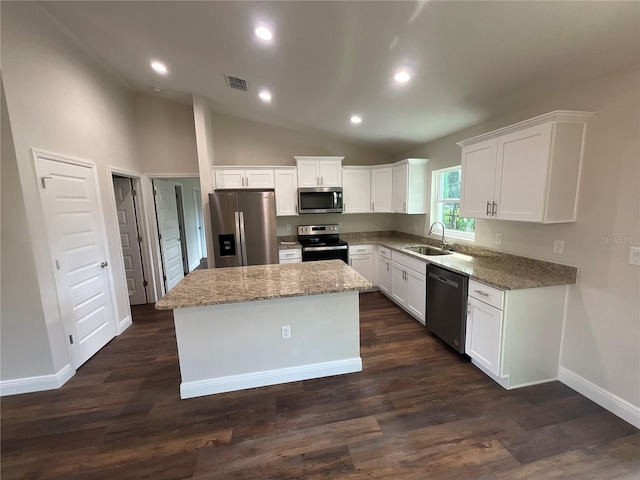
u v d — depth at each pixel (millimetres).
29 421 1954
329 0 1645
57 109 2494
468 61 2004
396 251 3840
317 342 2344
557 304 2176
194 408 2045
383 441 1728
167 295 2029
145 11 2098
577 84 2006
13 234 2143
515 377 2186
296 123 4238
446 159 3660
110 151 3311
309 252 4258
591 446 1669
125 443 1751
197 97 3801
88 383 2373
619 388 1883
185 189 6059
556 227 2234
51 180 2389
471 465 1562
